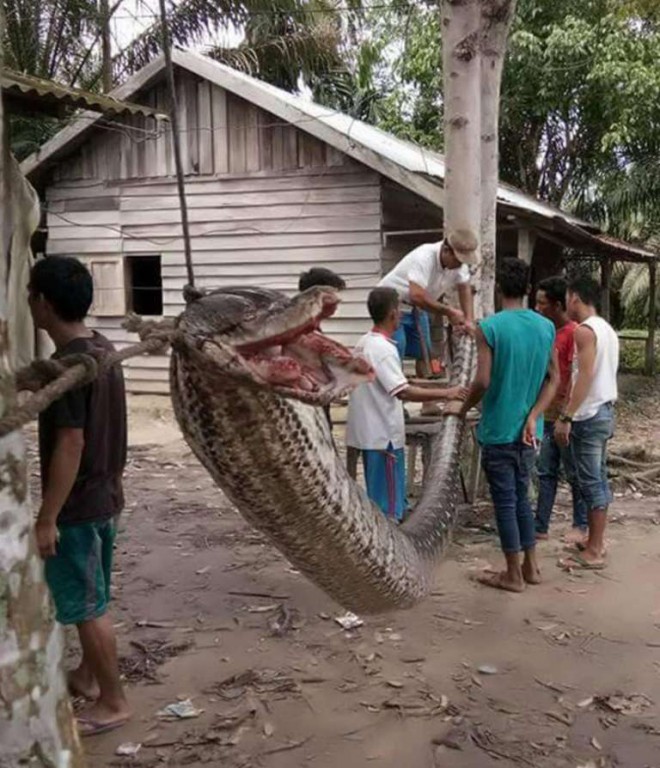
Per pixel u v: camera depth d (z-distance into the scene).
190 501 7.59
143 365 14.35
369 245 12.88
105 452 3.49
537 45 18.78
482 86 6.76
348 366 1.87
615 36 18.19
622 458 8.84
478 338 5.14
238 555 5.95
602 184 21.17
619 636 4.55
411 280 6.04
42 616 1.46
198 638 4.52
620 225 21.91
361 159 12.05
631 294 26.78
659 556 5.91
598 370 5.60
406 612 4.86
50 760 1.44
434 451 4.64
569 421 5.61
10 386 1.47
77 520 3.43
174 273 14.20
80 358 1.70
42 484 3.31
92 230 14.62
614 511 7.23
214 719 3.66
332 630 4.63
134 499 7.68
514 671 4.15
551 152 22.70
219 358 1.82
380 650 4.37
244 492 2.22
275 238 13.48
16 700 1.40
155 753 3.40
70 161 14.61
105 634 3.56
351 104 20.62
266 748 3.45
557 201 22.88
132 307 14.84
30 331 5.66
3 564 1.40
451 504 3.89
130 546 6.20
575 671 4.15
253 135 13.48
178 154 2.31
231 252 13.80
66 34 15.78
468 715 3.72
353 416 5.55
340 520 2.42
